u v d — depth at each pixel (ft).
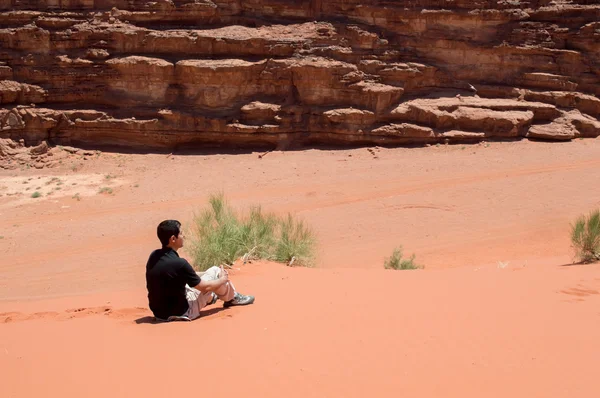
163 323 19.49
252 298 21.94
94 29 126.21
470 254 67.21
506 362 13.85
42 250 76.74
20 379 13.58
